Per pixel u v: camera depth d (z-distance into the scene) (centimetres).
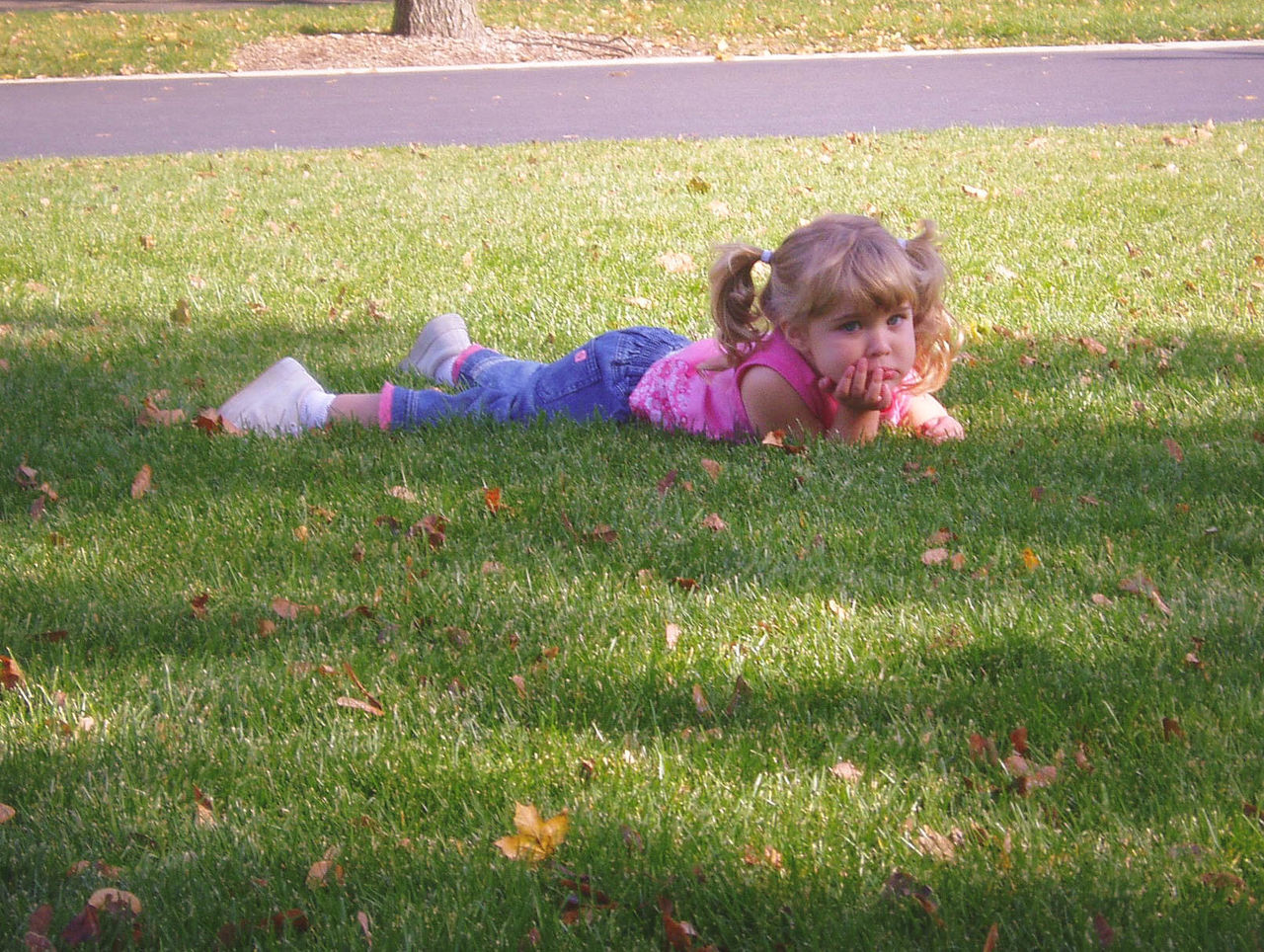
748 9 1938
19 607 301
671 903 203
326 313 579
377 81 1567
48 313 586
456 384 466
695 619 290
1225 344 500
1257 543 323
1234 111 1232
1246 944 189
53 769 238
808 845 214
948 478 368
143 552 331
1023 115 1245
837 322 358
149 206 846
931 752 238
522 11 1966
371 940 197
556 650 277
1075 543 326
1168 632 278
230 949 199
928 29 1797
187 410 442
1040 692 257
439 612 298
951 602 295
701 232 723
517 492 364
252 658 279
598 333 538
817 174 901
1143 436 405
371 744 245
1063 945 193
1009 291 590
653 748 243
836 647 276
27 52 1742
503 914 203
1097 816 221
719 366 403
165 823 224
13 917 203
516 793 232
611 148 1055
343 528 345
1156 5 1897
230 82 1592
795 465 372
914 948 193
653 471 377
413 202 835
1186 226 714
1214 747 236
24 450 403
